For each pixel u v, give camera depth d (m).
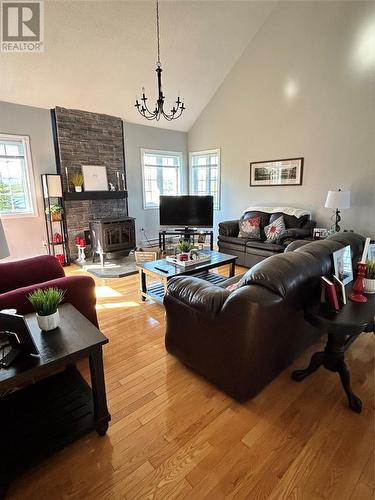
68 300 2.02
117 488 1.29
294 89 4.75
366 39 3.91
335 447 1.46
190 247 3.61
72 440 1.41
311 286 1.79
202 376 2.02
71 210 5.08
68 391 1.70
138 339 2.53
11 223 4.61
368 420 1.63
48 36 3.68
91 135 5.16
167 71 4.90
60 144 4.80
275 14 4.72
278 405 1.75
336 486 1.28
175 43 4.45
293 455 1.42
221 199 6.30
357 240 2.57
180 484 1.30
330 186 4.58
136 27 3.98
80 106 4.90
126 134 5.74
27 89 4.26
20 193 4.70
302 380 1.96
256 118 5.36
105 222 4.90
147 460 1.41
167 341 2.18
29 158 4.62
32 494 1.26
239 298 1.58
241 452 1.44
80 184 4.95
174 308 2.02
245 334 1.59
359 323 1.51
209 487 1.28
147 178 6.34
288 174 5.07
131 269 4.62
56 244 4.87
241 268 4.68
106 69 4.42
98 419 1.50
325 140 4.53
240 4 4.36
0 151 4.43
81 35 3.81
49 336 1.48
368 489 1.26
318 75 4.45
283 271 1.62
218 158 6.17
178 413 1.70
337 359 1.79
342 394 1.84
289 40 4.66
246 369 1.66
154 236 6.62
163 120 6.05
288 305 1.66
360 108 4.10
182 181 6.93
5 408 1.57
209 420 1.65
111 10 3.66
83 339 1.45
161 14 3.95
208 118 6.20
